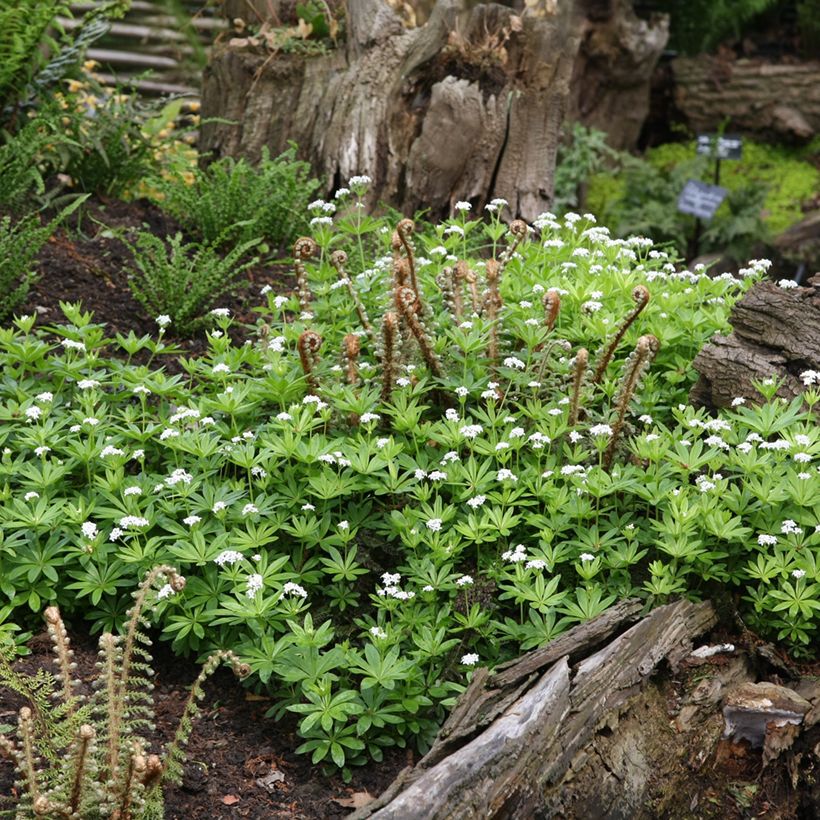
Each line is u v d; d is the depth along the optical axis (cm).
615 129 1130
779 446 362
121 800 275
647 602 353
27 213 576
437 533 358
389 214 629
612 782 308
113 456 373
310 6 688
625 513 383
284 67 680
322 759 324
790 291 424
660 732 324
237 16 712
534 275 488
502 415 391
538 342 423
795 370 413
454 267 446
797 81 1158
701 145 1002
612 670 321
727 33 1217
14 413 397
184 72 876
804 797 327
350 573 356
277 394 399
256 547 361
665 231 1010
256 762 322
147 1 937
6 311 488
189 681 348
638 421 429
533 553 364
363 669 322
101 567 353
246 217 601
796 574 341
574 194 1024
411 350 420
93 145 615
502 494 375
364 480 375
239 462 371
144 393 400
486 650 349
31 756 267
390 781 320
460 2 700
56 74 634
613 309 463
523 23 665
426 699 326
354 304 459
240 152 681
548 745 298
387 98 655
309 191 615
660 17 1115
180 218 617
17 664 334
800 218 1061
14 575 349
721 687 338
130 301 533
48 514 355
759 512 365
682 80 1180
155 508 373
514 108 656
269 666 324
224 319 456
